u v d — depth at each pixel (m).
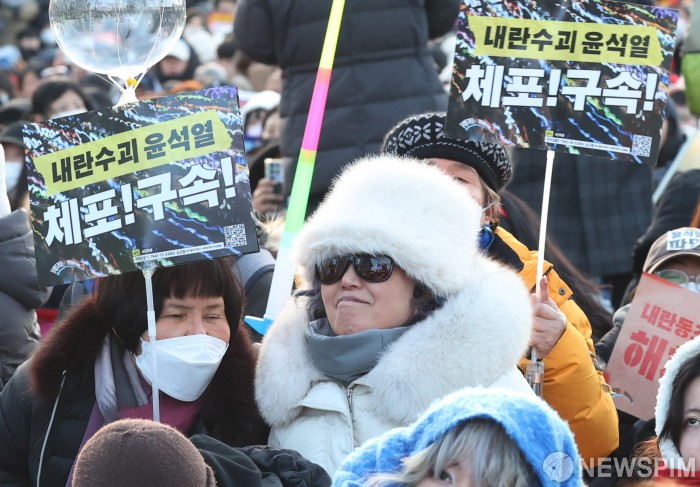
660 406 8.69
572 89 9.53
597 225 16.81
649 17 9.42
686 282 10.95
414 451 6.67
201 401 9.28
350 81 15.40
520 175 17.03
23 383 9.31
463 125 9.66
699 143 15.38
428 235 8.42
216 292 9.14
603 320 13.02
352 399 8.62
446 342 8.31
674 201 14.38
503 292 8.53
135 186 8.91
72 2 9.59
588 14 9.52
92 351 9.16
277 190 16.22
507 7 9.62
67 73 32.34
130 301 9.04
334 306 8.71
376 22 15.34
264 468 8.13
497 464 6.27
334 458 8.50
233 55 30.30
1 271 11.18
